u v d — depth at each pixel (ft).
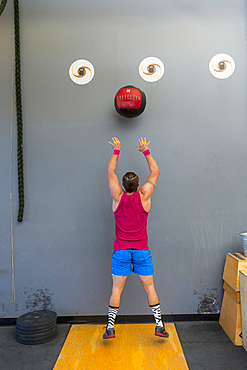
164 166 10.02
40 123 10.01
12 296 10.03
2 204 10.03
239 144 10.05
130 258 8.46
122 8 9.92
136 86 9.95
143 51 9.93
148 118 9.99
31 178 10.03
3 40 10.00
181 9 9.90
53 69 9.97
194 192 10.06
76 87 9.99
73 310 10.07
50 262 10.05
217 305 10.07
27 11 9.92
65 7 9.93
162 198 10.03
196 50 9.94
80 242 10.04
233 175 10.06
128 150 10.02
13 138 10.02
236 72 9.98
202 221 10.06
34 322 8.84
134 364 7.73
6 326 9.98
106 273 10.05
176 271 10.06
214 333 9.27
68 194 10.05
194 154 10.05
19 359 8.04
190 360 7.89
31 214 10.03
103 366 7.68
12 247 10.03
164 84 9.96
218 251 10.07
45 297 10.06
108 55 9.95
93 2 9.92
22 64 9.96
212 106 10.00
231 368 7.56
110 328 8.36
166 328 9.57
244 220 10.10
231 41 9.92
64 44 9.95
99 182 10.04
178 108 9.99
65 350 8.43
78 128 10.01
